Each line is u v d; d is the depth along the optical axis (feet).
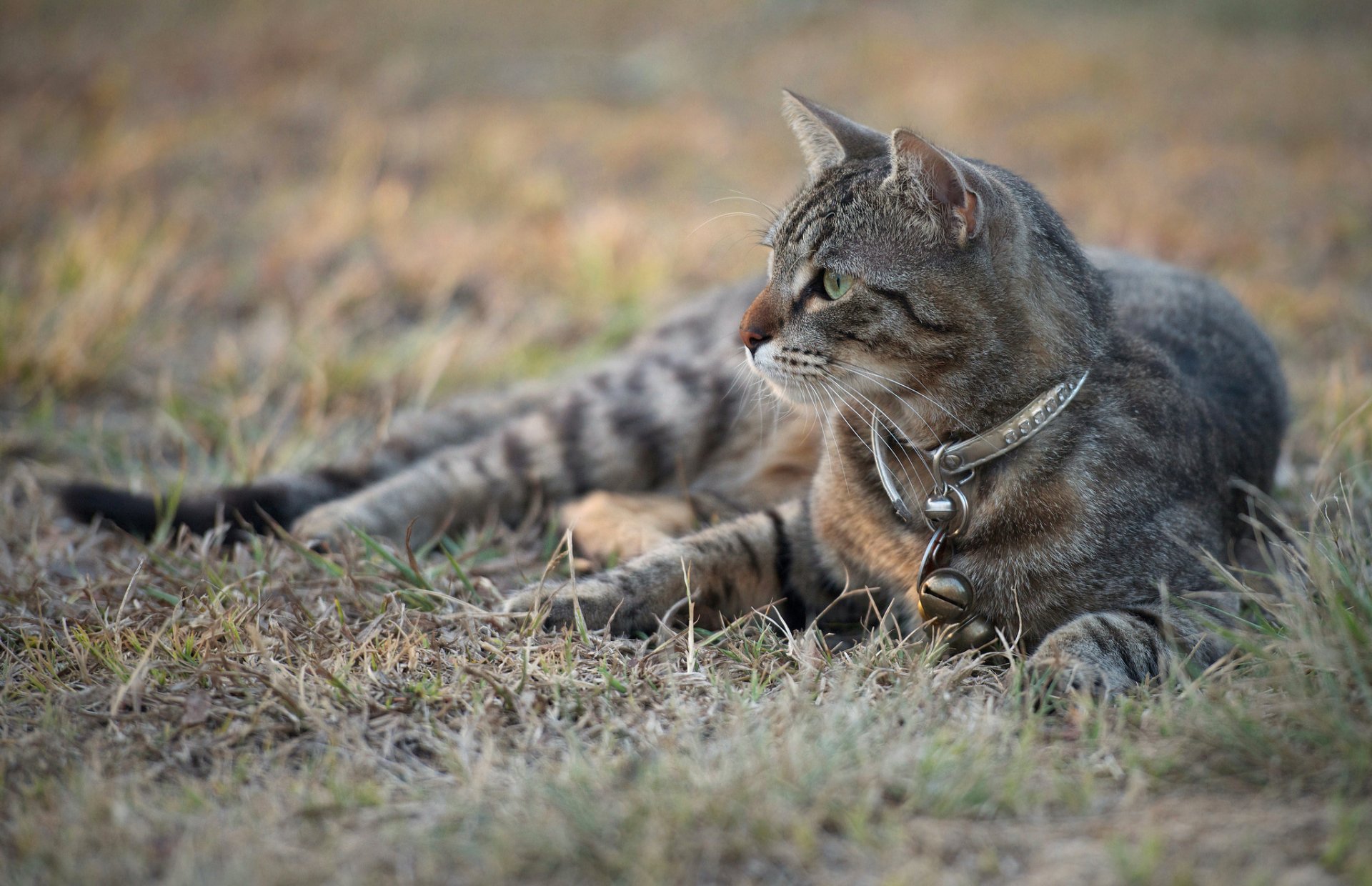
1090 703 15.70
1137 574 18.26
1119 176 52.85
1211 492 19.85
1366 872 11.55
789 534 21.29
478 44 77.97
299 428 30.22
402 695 16.48
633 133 59.93
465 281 40.42
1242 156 55.52
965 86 65.92
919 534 19.25
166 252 39.55
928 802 13.44
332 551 22.88
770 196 50.65
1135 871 11.82
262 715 15.85
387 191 48.06
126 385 31.83
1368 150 56.80
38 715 16.03
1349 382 30.09
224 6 82.48
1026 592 18.51
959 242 18.11
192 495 24.31
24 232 43.21
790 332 19.26
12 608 19.49
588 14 84.84
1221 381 22.21
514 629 18.89
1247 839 12.49
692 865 12.35
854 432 19.85
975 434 18.74
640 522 23.76
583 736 15.60
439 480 25.50
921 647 18.47
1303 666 15.81
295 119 59.41
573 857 12.35
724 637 19.20
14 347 30.99
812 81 69.26
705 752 14.53
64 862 12.24
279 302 38.17
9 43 70.85
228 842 12.73
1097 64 70.38
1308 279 40.96
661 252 42.68
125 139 53.67
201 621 18.30
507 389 30.25
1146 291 24.36
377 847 12.65
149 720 15.76
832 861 12.50
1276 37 80.64
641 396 26.91
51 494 25.36
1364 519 22.45
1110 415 18.74
